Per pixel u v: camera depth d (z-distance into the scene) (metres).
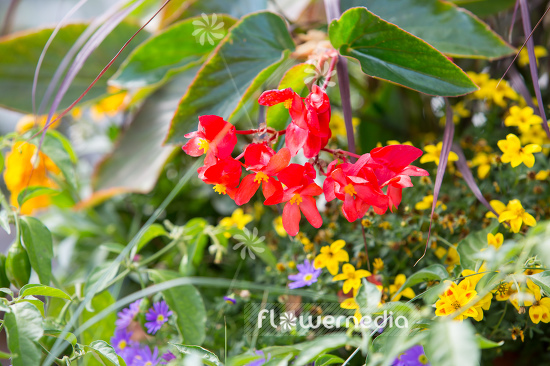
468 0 1.07
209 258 1.10
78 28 1.10
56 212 1.20
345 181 0.81
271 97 0.83
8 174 0.98
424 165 1.07
